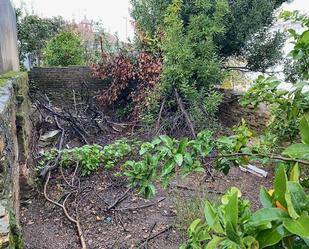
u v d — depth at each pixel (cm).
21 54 976
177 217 312
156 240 289
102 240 293
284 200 62
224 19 616
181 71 562
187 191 364
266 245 59
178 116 516
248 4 634
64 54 909
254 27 638
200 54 592
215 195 345
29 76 764
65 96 780
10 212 177
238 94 576
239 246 62
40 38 1012
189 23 606
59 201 360
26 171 355
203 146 149
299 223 55
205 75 579
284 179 63
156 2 673
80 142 537
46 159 434
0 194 177
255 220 61
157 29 662
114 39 871
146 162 153
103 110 732
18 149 346
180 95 571
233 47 664
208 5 599
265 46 662
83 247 278
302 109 143
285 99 163
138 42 687
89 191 381
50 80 775
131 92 688
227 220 65
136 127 606
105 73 721
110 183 398
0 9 411
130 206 350
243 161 145
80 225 315
